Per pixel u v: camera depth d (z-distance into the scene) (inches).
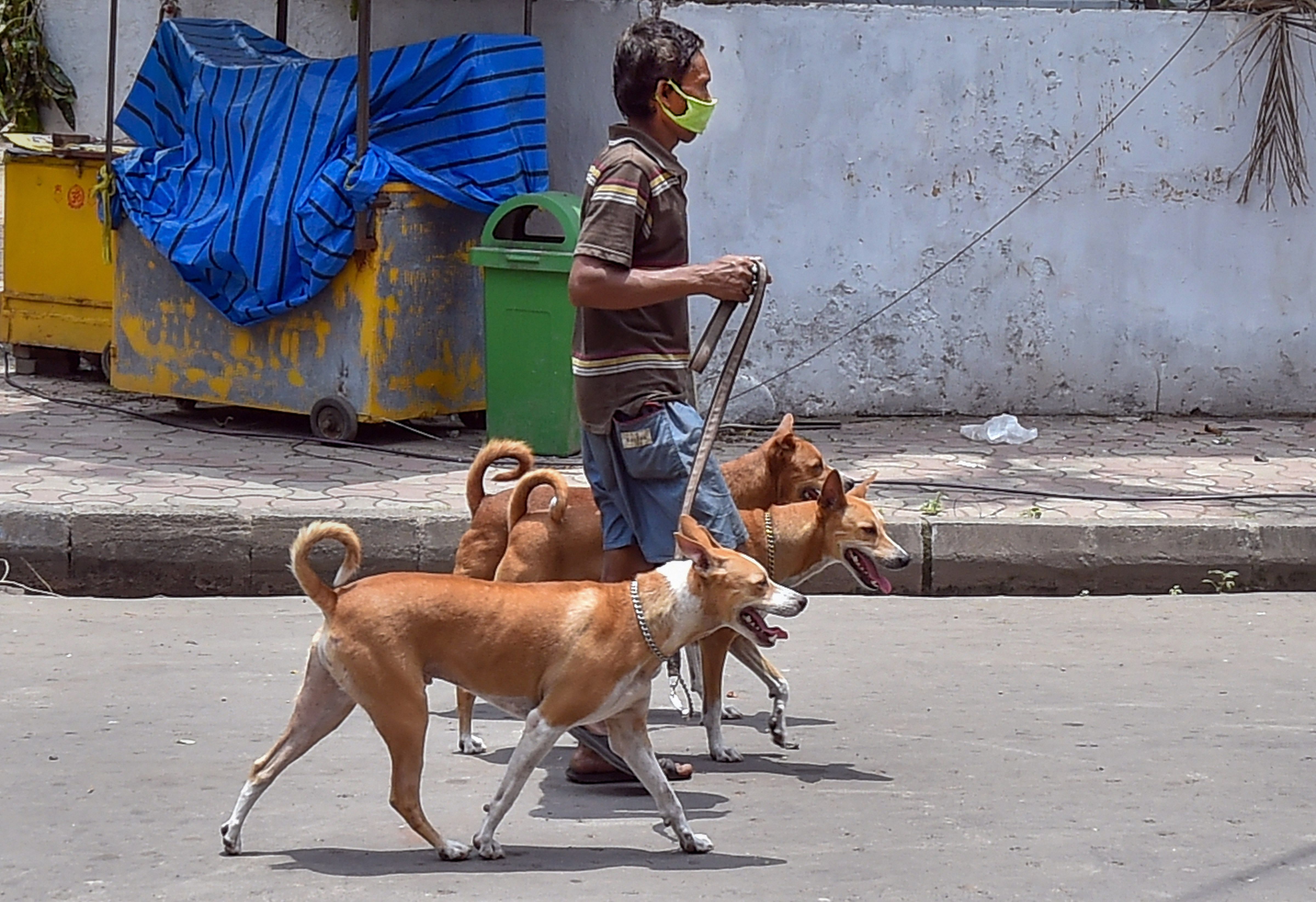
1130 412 544.7
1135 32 525.0
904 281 533.6
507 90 479.5
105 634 354.0
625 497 257.1
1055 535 403.5
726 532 255.4
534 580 277.1
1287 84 524.7
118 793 253.4
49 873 217.3
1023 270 535.5
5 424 494.6
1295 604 393.7
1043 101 527.8
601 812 250.7
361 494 421.4
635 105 245.3
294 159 474.9
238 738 283.3
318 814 245.9
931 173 529.3
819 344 534.6
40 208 551.5
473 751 282.2
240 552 391.9
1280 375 543.8
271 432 495.2
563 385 461.1
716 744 276.7
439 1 529.7
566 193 517.7
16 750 274.2
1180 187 533.3
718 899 205.6
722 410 247.4
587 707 223.1
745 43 518.0
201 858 224.4
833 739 289.3
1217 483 455.8
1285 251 538.3
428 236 475.8
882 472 463.5
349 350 473.1
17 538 390.0
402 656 219.9
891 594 391.9
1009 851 226.1
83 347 551.5
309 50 548.4
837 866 219.9
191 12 559.5
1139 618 379.9
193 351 495.2
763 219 526.9
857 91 523.8
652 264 246.5
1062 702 311.3
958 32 523.8
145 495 411.2
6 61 590.2
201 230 478.3
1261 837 232.1
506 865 221.6
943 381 539.8
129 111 514.6
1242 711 304.7
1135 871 217.2
